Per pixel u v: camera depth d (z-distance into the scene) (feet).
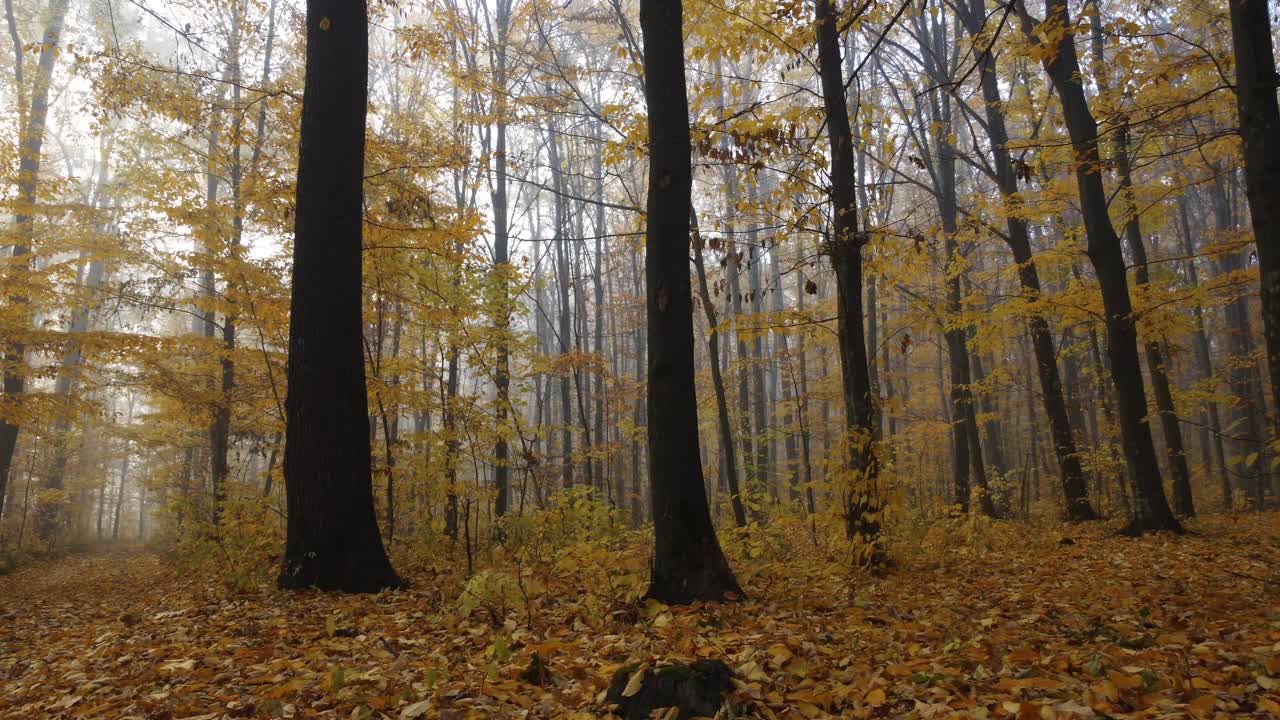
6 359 45.32
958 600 19.58
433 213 39.63
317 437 23.35
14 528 78.95
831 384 74.02
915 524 31.35
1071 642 13.78
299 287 23.95
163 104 35.96
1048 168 46.21
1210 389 52.34
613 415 89.25
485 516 38.50
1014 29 46.09
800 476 78.23
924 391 90.79
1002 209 43.55
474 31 49.34
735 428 70.74
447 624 17.08
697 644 13.39
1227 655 11.71
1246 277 37.29
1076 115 36.47
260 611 19.72
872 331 66.28
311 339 23.66
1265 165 20.38
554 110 47.93
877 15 26.12
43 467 81.10
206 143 56.44
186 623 18.93
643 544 32.81
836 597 20.18
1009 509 62.23
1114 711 9.41
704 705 9.77
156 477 70.59
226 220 43.21
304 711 10.98
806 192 29.71
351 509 23.47
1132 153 33.55
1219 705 9.23
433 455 37.22
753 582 21.93
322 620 18.58
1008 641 13.46
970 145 87.61
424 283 39.09
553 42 75.15
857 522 25.58
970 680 10.82
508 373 41.83
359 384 24.29
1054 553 30.50
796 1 23.85
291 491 23.45
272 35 60.85
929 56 60.39
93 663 15.55
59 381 86.53
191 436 69.10
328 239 24.03
